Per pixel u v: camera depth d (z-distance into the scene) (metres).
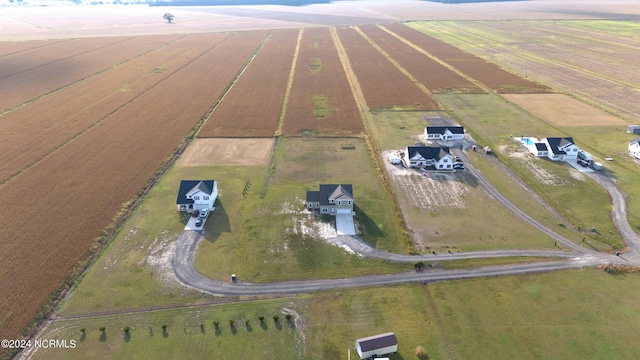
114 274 48.72
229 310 43.69
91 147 83.44
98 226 57.56
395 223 58.69
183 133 91.00
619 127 91.62
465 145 84.00
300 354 38.69
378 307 43.94
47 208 61.81
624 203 62.56
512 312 42.94
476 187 68.00
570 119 97.25
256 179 70.88
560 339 39.72
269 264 50.44
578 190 66.50
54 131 91.75
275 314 43.12
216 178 71.19
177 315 43.00
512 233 55.94
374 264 50.38
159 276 48.44
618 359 37.53
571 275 47.84
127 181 69.94
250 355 38.59
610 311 42.75
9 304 43.97
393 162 76.31
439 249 53.00
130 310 43.62
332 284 47.25
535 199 64.25
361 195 65.75
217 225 58.06
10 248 52.81
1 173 72.25
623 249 52.28
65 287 46.66
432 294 45.56
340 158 79.00
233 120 99.12
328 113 104.06
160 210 61.75
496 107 106.75
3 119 98.94
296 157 79.44
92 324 41.84
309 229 57.22
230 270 49.53
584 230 56.28
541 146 78.75
